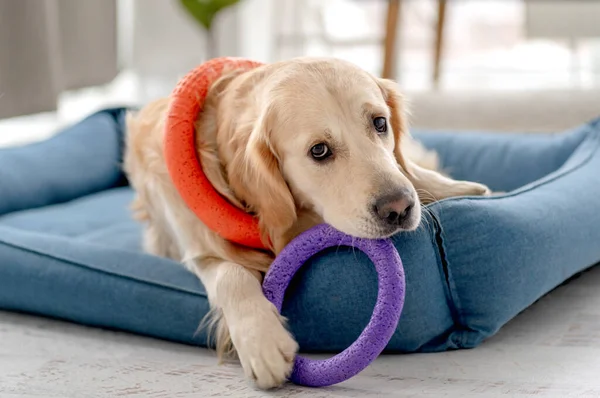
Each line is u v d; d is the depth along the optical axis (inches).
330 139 60.2
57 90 131.7
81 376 63.3
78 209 104.3
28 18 124.1
